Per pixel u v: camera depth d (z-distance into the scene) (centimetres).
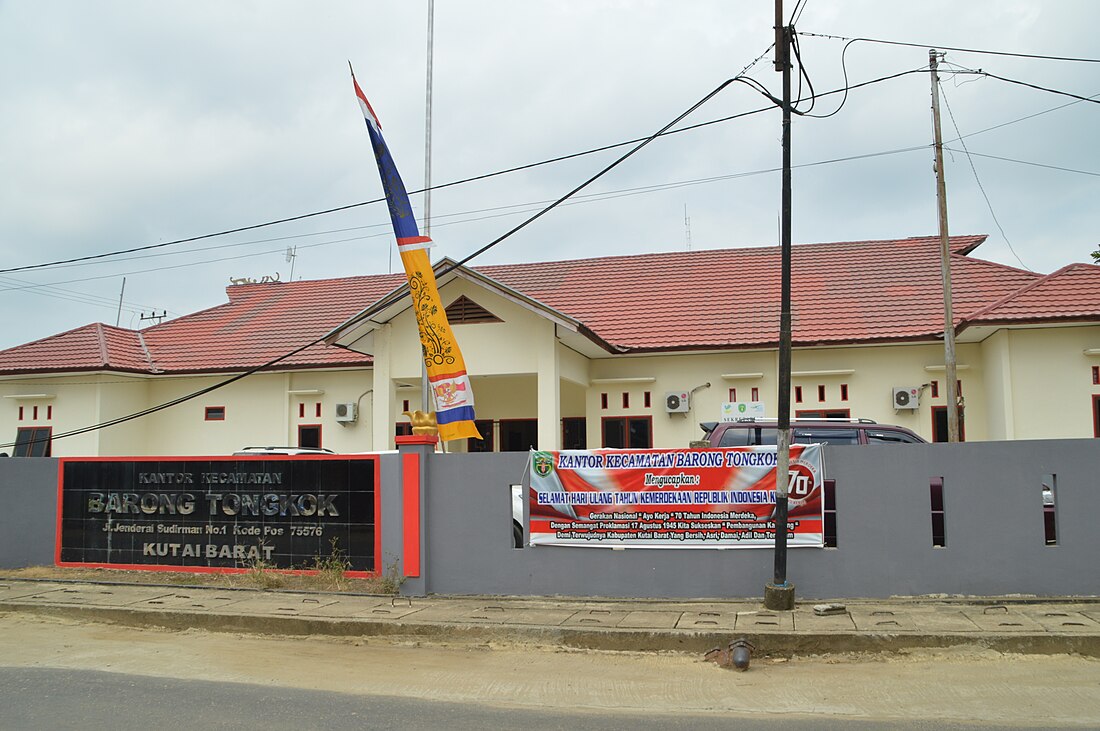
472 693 824
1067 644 915
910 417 2061
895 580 1132
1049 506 1162
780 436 1127
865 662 919
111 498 1480
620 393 2214
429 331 1515
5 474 1559
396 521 1302
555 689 838
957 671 869
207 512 1418
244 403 2455
